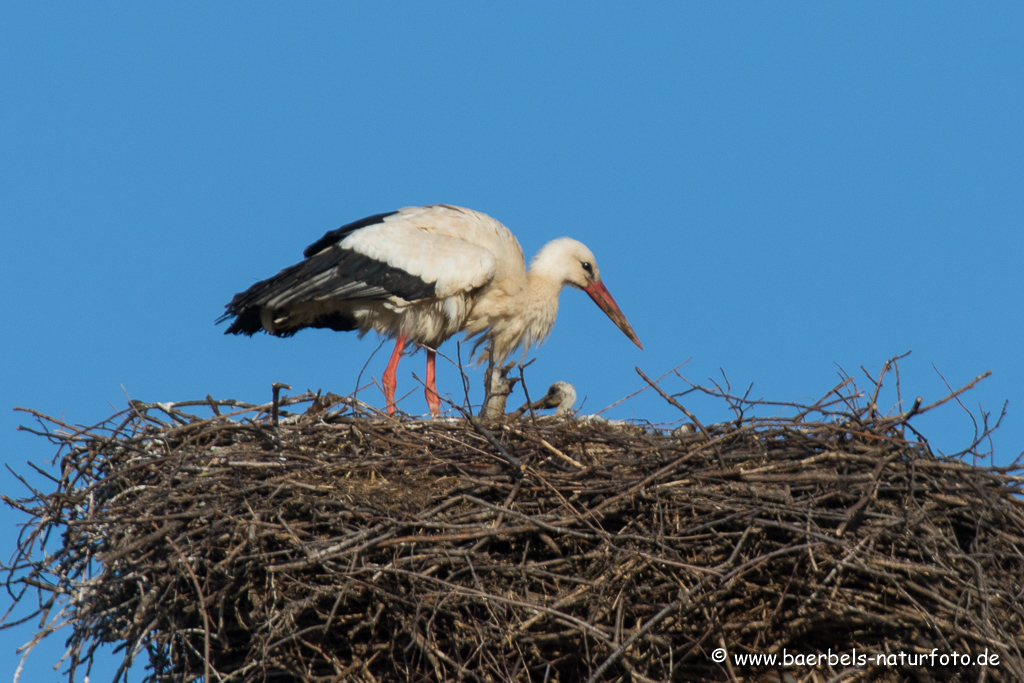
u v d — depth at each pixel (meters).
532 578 10.72
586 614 10.57
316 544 10.56
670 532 10.71
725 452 11.45
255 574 10.80
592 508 10.96
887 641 10.68
